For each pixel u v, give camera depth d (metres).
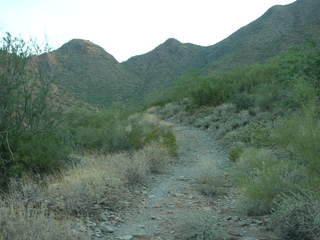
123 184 8.14
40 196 6.40
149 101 43.41
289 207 4.81
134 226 5.64
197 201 7.39
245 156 9.84
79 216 5.86
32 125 7.90
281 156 8.93
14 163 7.51
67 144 9.33
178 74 123.81
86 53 105.50
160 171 10.67
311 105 7.00
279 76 20.38
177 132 21.94
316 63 15.65
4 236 4.10
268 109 19.41
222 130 18.73
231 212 6.39
